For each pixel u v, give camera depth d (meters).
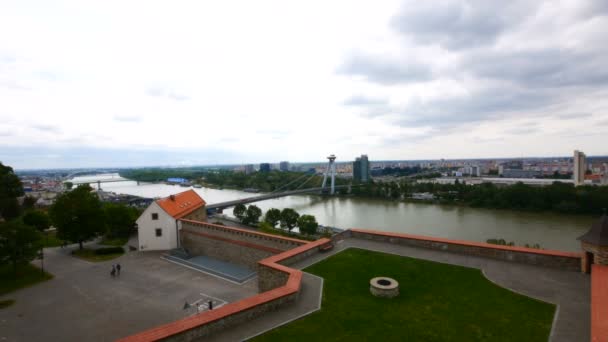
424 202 156.25
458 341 15.07
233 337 15.82
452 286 21.09
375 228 101.81
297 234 90.06
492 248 26.08
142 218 56.75
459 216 118.00
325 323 17.00
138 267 47.75
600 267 20.20
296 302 19.55
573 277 21.66
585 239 21.73
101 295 37.31
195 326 15.51
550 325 16.08
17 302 35.62
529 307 17.95
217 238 50.78
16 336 28.47
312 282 22.52
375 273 23.75
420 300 19.34
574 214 117.19
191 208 66.69
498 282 21.33
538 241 79.44
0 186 81.00
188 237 56.84
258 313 17.84
